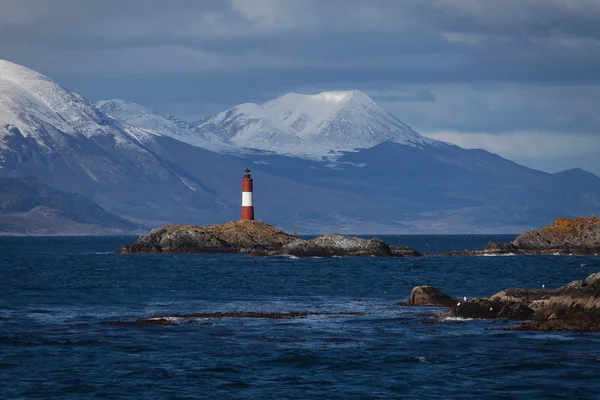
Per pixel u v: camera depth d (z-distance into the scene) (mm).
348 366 156250
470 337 183750
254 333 191625
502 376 147875
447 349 170625
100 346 175500
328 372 151875
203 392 138750
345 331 194125
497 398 134500
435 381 145125
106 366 156625
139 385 142750
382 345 175625
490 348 171125
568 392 137375
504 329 193375
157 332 193375
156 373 151125
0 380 145875
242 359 162625
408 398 134875
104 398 135125
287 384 143750
